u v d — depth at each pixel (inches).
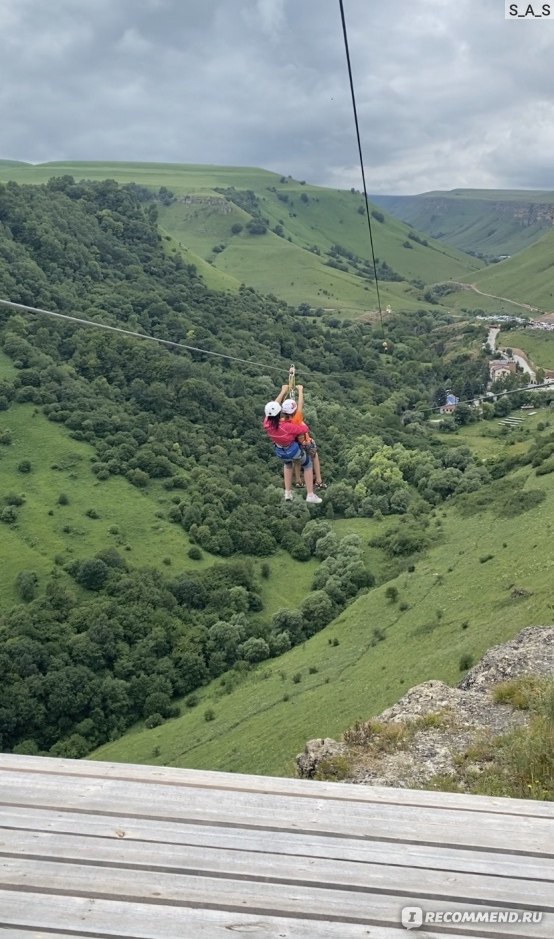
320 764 386.6
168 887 122.3
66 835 133.5
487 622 1449.3
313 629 2166.6
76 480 2807.6
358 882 126.0
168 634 2090.3
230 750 1409.9
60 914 116.0
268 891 122.8
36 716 1784.0
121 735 1820.9
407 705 452.4
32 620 2026.3
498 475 2962.6
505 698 441.7
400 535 2524.6
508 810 148.7
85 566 2239.2
